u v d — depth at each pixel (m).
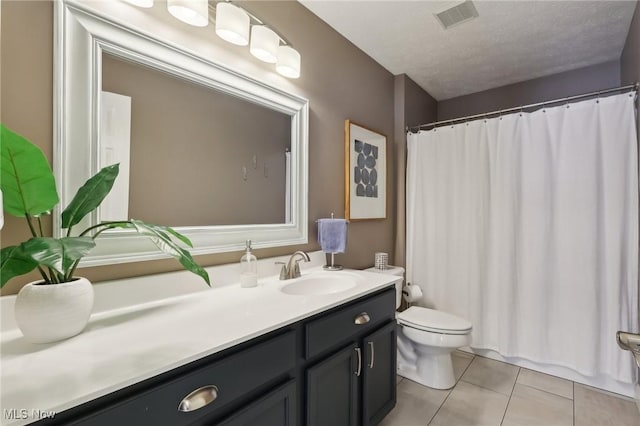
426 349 1.95
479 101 3.08
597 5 1.77
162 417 0.65
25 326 0.72
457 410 1.70
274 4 1.60
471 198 2.39
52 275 0.81
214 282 1.28
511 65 2.51
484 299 2.33
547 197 2.07
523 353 2.16
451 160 2.49
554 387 1.92
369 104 2.36
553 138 2.06
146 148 1.11
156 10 1.14
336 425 1.18
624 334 0.95
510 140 2.21
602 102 1.89
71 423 0.53
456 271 2.45
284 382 0.96
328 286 1.63
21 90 0.86
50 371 0.62
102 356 0.69
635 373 1.76
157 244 0.88
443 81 2.84
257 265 1.48
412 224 2.69
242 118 1.44
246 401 0.84
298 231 1.71
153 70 1.13
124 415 0.59
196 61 1.24
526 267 2.14
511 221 2.20
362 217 2.26
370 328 1.41
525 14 1.85
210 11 1.30
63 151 0.92
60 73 0.92
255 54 1.46
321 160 1.90
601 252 1.90
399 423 1.60
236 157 1.42
